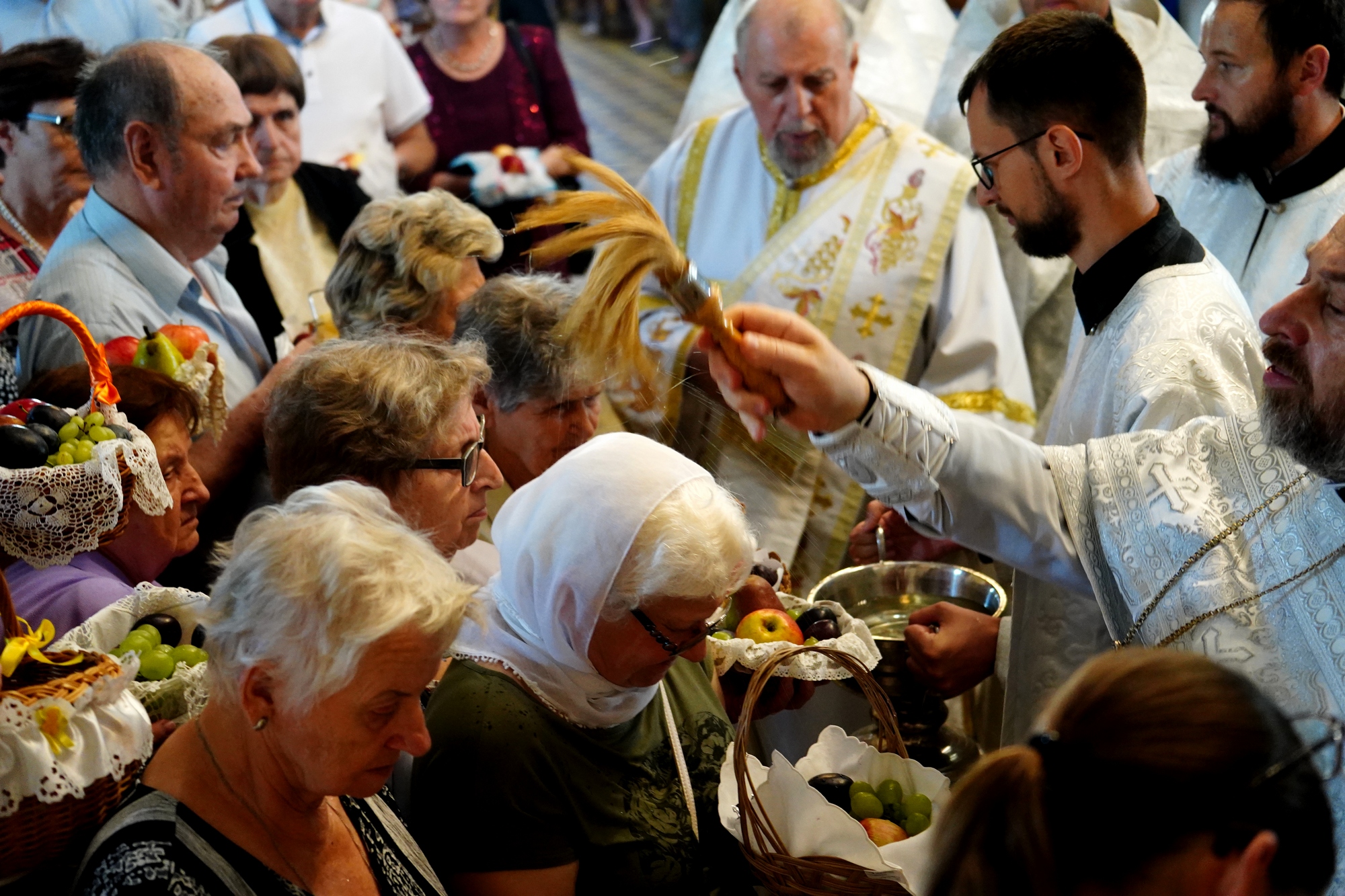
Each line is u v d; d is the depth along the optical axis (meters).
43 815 1.28
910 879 1.65
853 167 3.64
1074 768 1.04
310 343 2.86
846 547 3.19
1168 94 3.84
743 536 1.71
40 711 1.29
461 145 4.59
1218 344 2.23
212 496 2.57
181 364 2.24
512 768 1.67
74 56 3.00
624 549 1.63
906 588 2.67
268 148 3.52
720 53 4.30
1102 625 2.28
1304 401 1.73
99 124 2.67
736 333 1.85
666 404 2.43
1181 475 2.00
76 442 1.62
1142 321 2.30
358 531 1.35
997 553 2.15
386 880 1.53
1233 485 1.96
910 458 2.01
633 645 1.69
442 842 1.68
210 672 1.37
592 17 9.91
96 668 1.36
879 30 4.19
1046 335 3.80
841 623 2.32
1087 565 2.08
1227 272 2.44
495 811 1.66
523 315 2.23
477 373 1.98
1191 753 1.02
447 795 1.67
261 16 4.31
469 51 4.59
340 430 1.83
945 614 2.47
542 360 2.19
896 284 3.55
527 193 4.38
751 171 3.81
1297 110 2.86
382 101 4.47
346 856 1.49
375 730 1.33
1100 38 2.28
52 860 1.33
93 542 1.61
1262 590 1.88
